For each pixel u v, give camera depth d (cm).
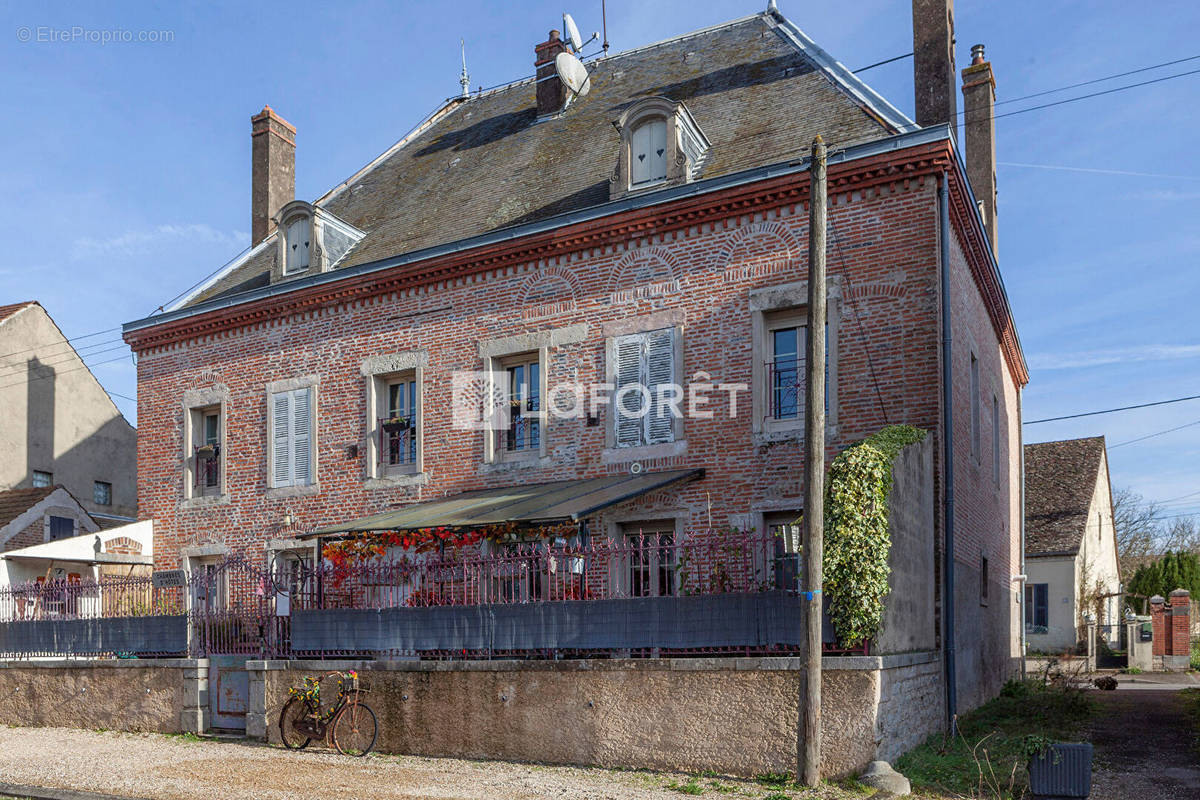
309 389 2083
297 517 2066
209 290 2402
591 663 1297
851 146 1550
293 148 2678
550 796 1101
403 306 1988
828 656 1184
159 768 1322
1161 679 2898
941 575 1458
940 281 1496
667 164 1766
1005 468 2278
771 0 2194
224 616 1673
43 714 1828
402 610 1470
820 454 1174
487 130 2450
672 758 1233
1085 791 1012
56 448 3091
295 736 1491
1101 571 3922
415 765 1325
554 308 1816
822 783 1133
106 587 1862
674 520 1667
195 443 2258
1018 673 2470
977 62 2316
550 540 1642
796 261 1600
